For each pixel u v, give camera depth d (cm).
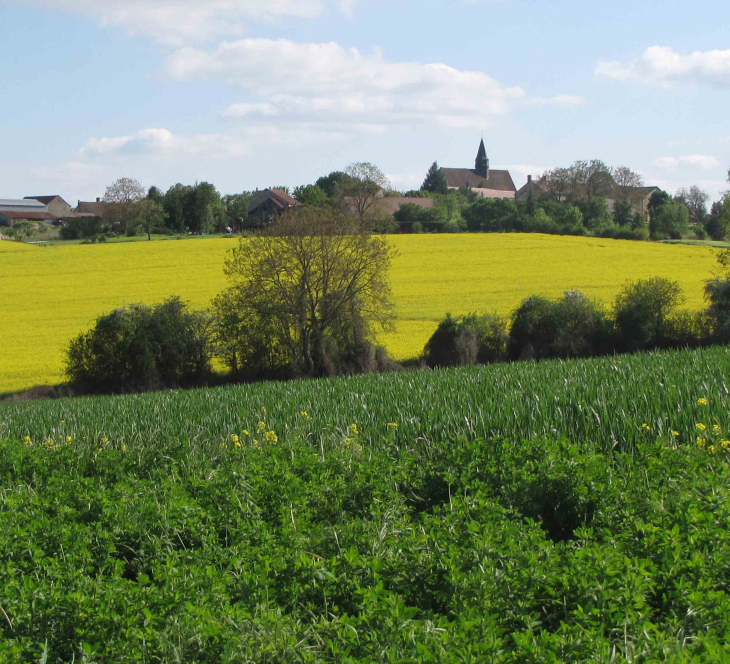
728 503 614
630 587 474
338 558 565
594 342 3144
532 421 1143
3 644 462
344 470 911
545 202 9962
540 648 405
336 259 3066
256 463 931
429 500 865
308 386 2030
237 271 3173
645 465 824
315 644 460
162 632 470
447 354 3081
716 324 3112
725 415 1068
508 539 567
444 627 448
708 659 384
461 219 10100
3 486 1043
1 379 3120
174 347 3042
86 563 636
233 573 587
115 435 1476
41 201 16788
